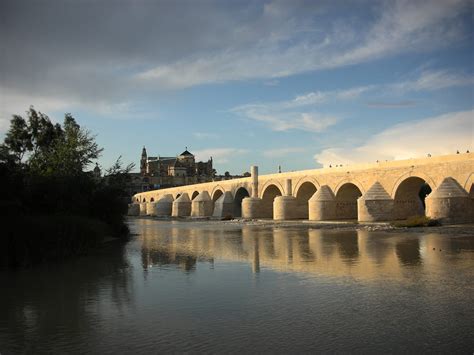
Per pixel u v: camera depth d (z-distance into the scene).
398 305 12.26
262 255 24.14
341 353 8.68
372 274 17.17
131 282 16.61
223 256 24.20
